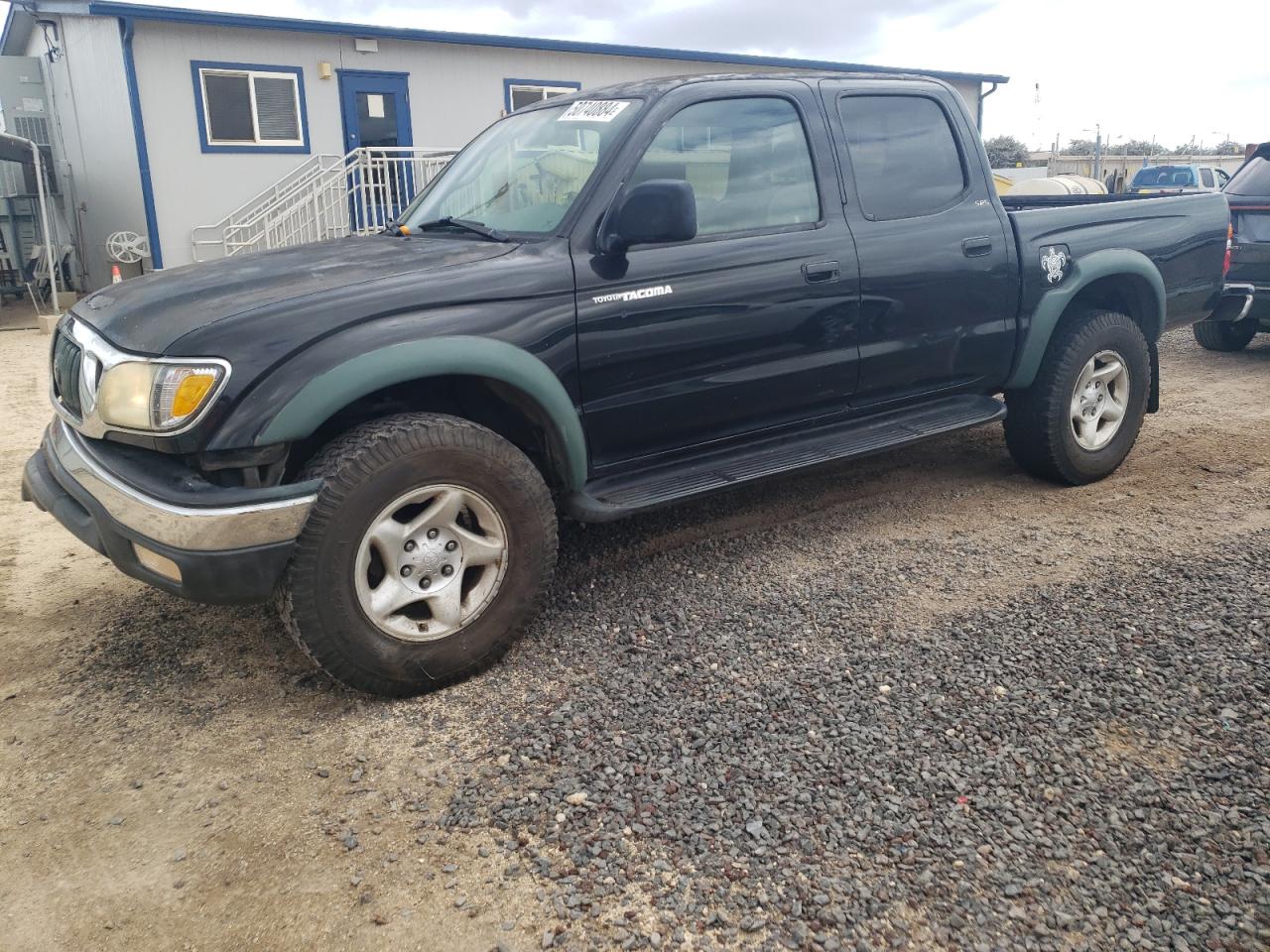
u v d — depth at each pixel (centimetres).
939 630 336
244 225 1316
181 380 270
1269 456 530
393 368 286
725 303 360
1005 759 261
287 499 274
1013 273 444
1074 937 203
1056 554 400
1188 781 249
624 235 326
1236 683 293
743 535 437
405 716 297
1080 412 479
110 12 1202
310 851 238
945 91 448
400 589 299
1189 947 199
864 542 423
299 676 322
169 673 327
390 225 426
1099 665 307
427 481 296
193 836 245
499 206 374
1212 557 388
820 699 294
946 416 443
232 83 1314
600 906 215
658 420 358
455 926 212
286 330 279
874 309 402
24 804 260
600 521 340
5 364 915
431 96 1449
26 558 429
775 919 209
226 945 209
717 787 253
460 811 249
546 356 320
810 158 394
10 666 333
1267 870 218
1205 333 841
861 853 228
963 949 200
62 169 1448
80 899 224
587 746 274
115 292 329
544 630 351
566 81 1553
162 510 269
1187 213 514
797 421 402
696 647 332
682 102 363
